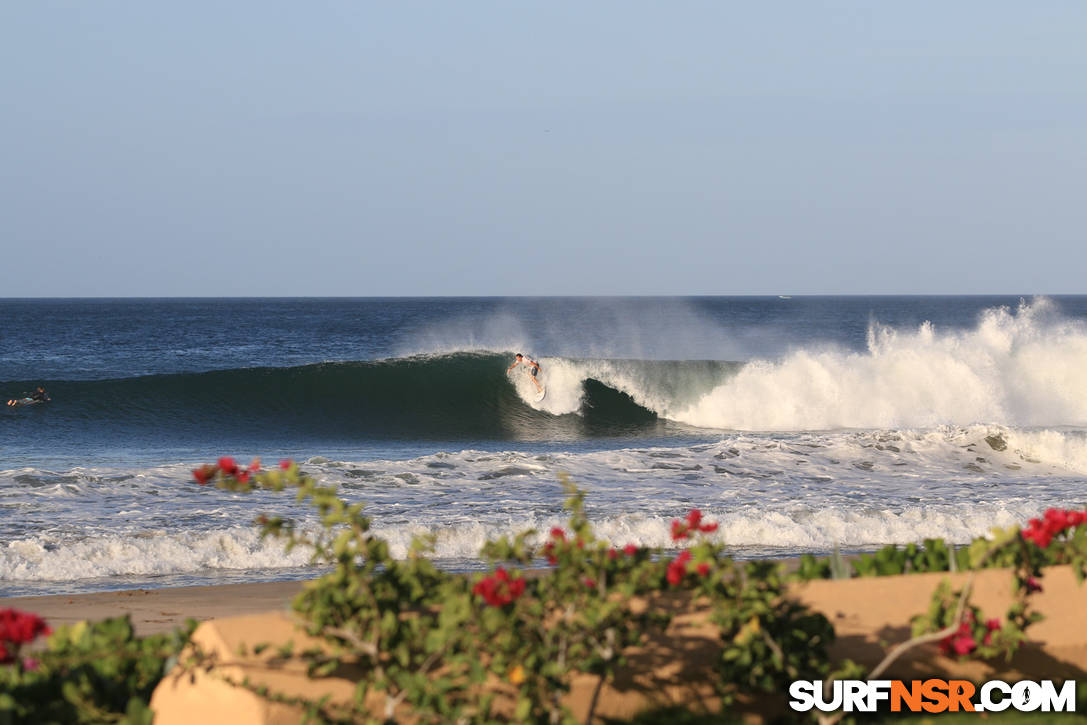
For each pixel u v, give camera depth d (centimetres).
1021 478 4178
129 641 1093
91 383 6888
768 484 3825
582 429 6738
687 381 7044
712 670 1141
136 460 5038
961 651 1127
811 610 1222
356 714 941
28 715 966
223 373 7012
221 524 2961
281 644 1018
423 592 1054
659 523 3034
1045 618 1220
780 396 6869
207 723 970
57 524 2930
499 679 1016
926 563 1447
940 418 6762
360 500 3356
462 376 7156
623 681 1109
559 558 1075
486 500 3384
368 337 18912
